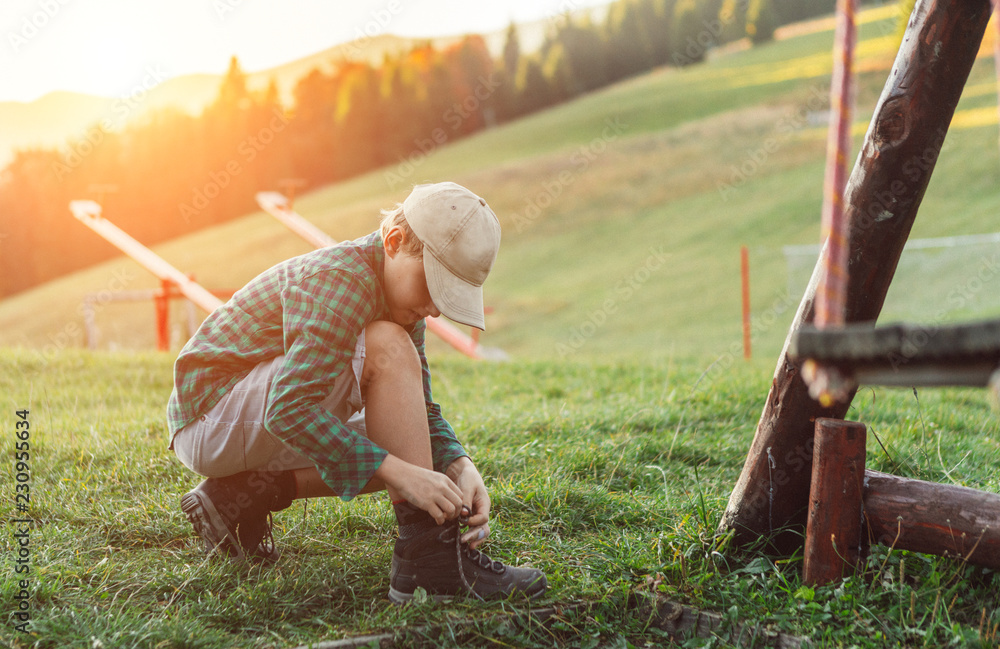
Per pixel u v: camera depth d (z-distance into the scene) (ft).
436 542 6.32
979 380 2.97
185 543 7.65
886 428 12.31
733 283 70.33
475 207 6.12
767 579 6.70
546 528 8.13
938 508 6.20
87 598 6.20
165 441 10.99
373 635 5.83
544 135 144.05
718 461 11.07
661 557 7.06
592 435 11.81
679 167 113.60
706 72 166.50
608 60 180.65
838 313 3.12
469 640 6.00
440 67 154.20
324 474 5.94
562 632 6.25
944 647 5.58
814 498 6.45
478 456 10.28
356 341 6.14
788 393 6.70
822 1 195.21
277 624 6.04
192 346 6.61
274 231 109.60
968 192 77.36
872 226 6.04
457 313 6.05
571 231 98.99
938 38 5.69
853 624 5.88
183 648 5.54
